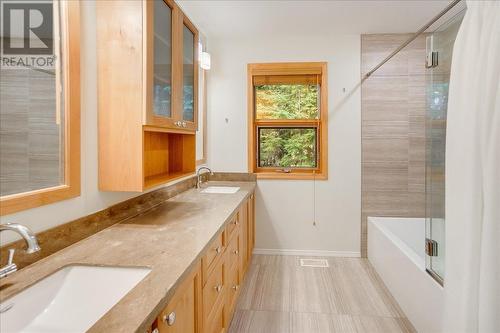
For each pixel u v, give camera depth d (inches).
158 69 70.2
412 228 138.9
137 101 63.7
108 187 64.9
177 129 82.7
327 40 141.6
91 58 62.7
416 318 85.8
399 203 141.9
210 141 148.7
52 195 51.4
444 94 77.0
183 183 117.6
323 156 144.0
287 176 145.6
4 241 43.7
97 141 64.7
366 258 143.7
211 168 149.5
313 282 118.8
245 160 147.5
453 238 62.8
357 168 143.2
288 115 147.8
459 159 61.7
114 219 68.8
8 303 36.8
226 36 143.3
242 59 145.6
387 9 115.4
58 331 38.2
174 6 76.2
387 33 139.2
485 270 53.9
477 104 57.6
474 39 59.0
